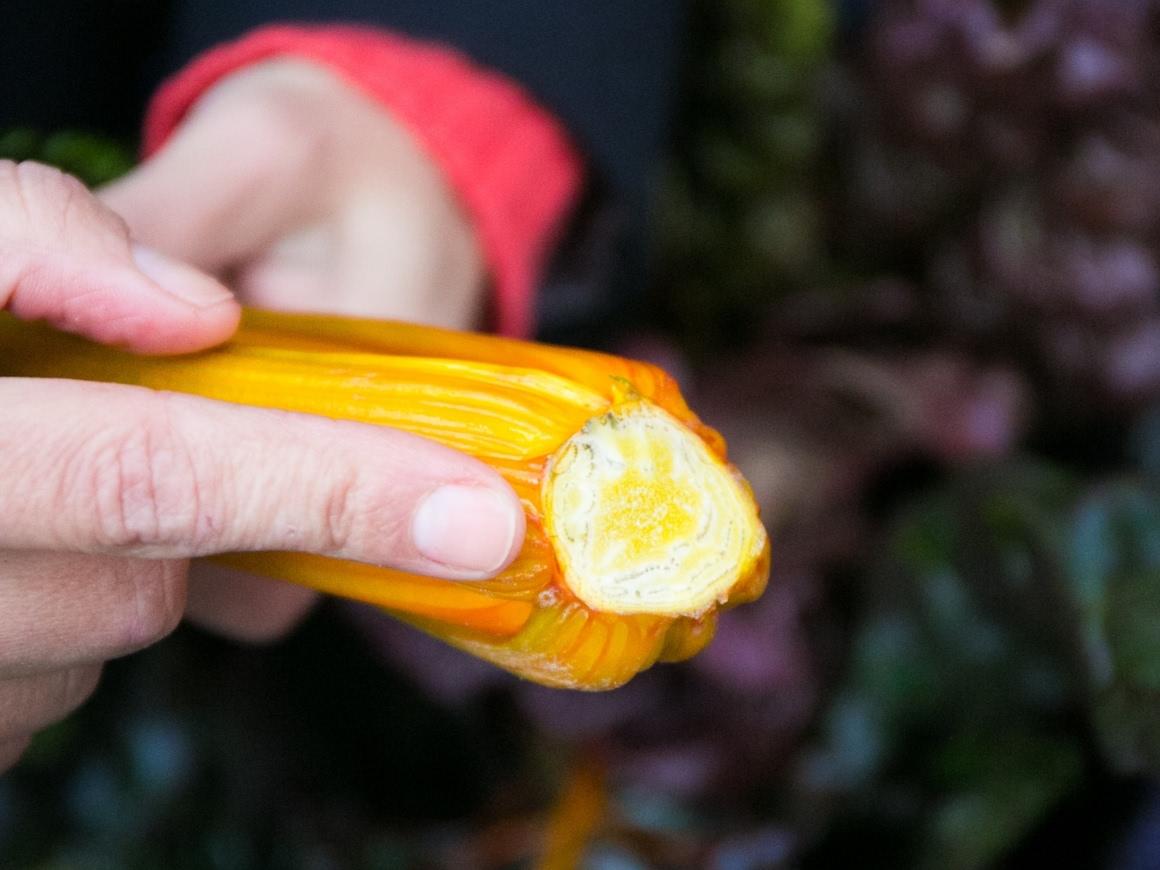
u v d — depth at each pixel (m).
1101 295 0.39
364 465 0.17
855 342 0.43
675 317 0.47
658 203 0.44
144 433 0.17
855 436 0.40
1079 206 0.38
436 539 0.17
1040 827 0.35
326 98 0.33
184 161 0.29
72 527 0.17
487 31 0.36
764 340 0.44
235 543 0.17
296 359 0.19
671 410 0.19
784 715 0.37
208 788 0.36
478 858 0.37
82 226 0.19
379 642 0.37
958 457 0.40
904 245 0.42
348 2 0.36
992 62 0.37
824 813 0.36
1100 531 0.33
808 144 0.45
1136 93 0.37
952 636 0.36
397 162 0.33
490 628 0.18
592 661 0.18
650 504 0.18
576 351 0.19
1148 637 0.31
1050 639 0.34
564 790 0.37
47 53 0.38
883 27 0.40
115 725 0.36
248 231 0.30
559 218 0.39
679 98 0.45
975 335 0.41
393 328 0.20
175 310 0.19
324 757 0.37
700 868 0.36
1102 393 0.40
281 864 0.36
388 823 0.37
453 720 0.38
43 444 0.17
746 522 0.19
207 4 0.38
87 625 0.19
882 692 0.36
